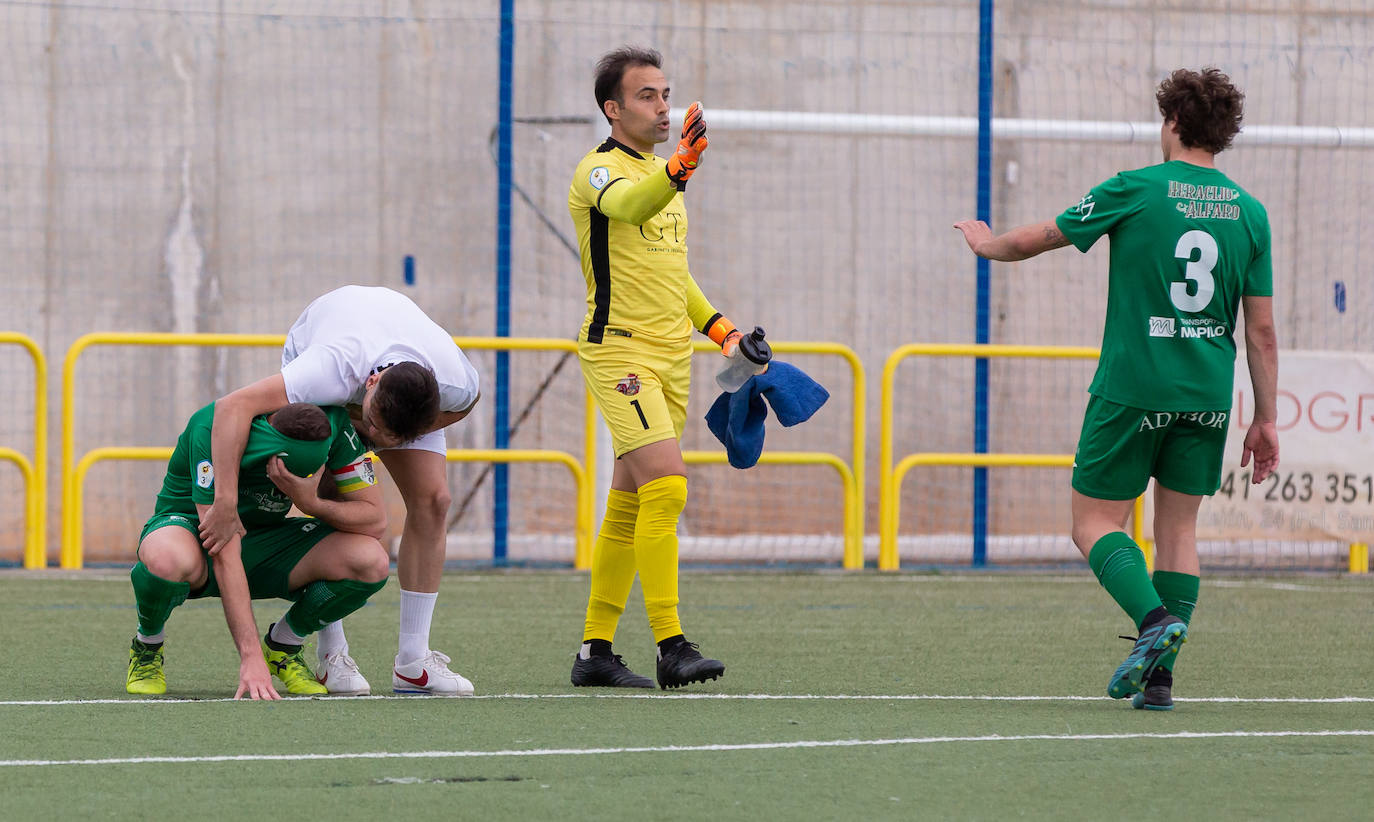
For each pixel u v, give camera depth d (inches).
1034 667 833.5
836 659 860.6
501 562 1417.3
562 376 1577.3
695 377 1601.9
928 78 1643.7
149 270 1541.6
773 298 1626.5
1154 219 660.7
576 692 716.7
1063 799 486.6
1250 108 1669.5
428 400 631.8
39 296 1521.9
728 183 1616.6
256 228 1558.8
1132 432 667.4
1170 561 687.1
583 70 1594.5
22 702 657.6
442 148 1583.4
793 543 1572.3
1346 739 592.7
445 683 697.6
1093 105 1662.2
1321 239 1685.5
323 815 454.9
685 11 1608.0
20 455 1317.7
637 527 715.4
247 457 657.0
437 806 466.9
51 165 1528.1
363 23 1572.3
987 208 1475.1
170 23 1546.5
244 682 669.9
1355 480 1408.7
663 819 454.9
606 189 698.8
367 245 1573.6
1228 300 671.1
